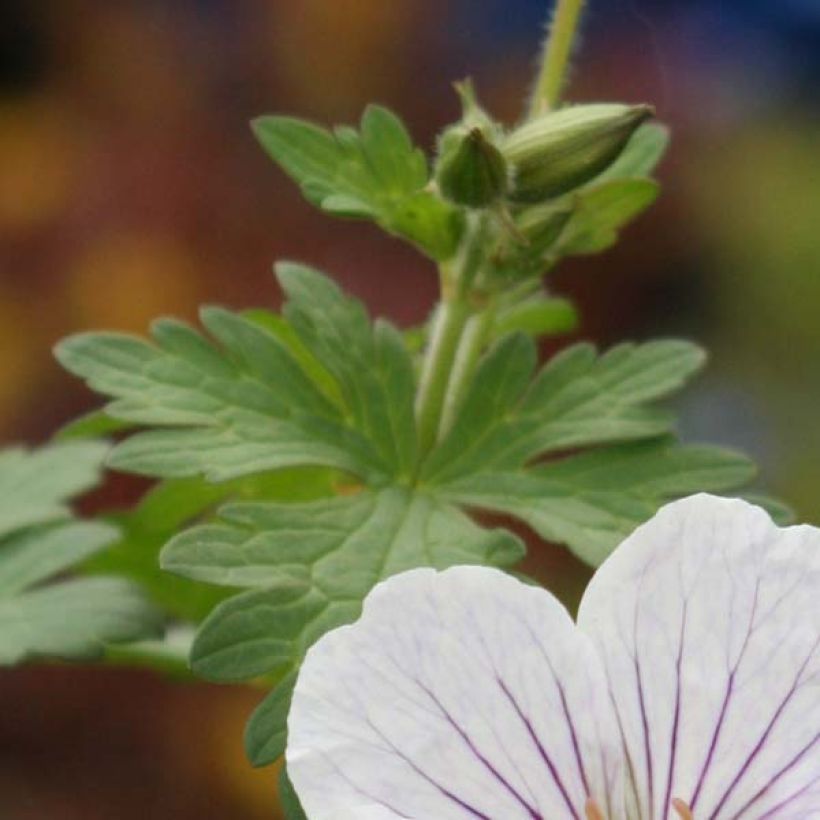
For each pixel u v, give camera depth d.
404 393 0.30
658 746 0.27
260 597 0.28
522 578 0.28
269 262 0.48
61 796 0.44
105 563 0.32
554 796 0.26
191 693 0.44
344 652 0.26
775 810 0.27
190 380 0.29
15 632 0.30
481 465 0.29
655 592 0.27
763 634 0.27
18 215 0.48
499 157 0.29
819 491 0.50
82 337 0.29
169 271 0.48
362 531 0.28
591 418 0.29
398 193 0.30
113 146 0.50
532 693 0.26
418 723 0.26
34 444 0.47
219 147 0.50
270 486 0.31
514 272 0.30
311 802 0.26
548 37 0.30
